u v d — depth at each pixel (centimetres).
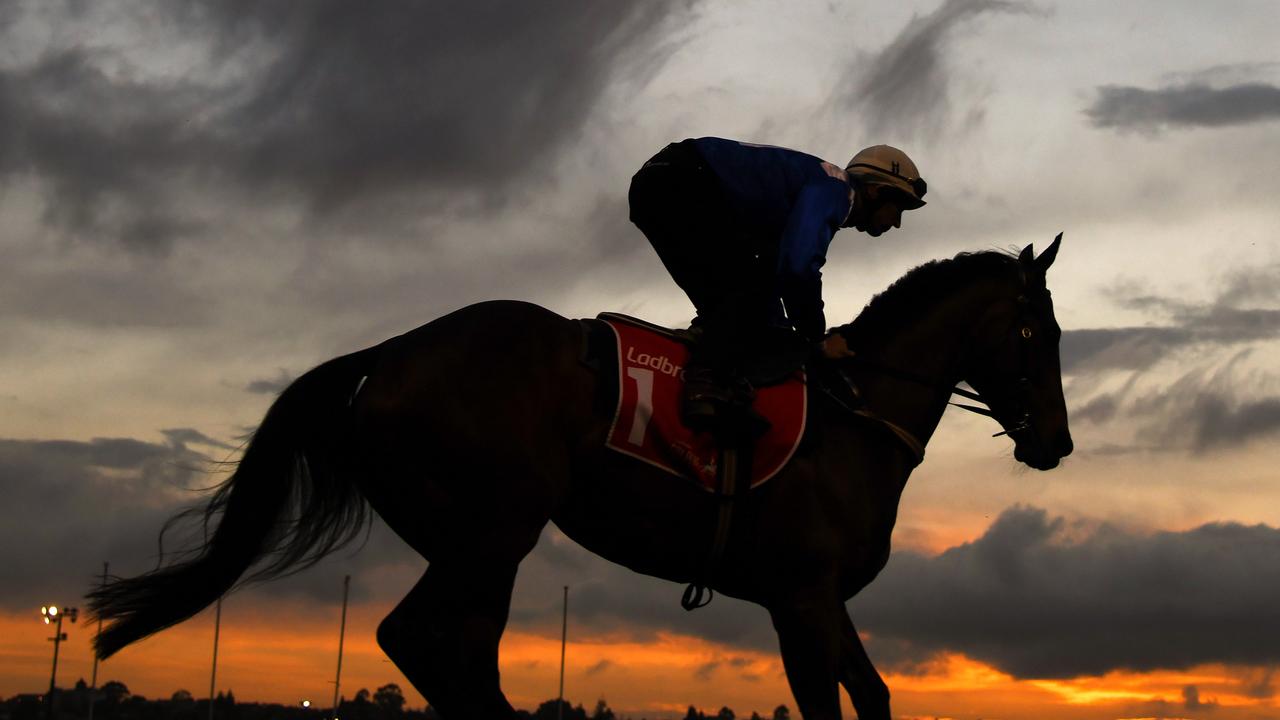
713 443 428
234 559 404
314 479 413
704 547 434
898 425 484
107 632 401
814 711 434
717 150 461
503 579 398
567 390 411
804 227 443
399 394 398
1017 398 506
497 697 391
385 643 398
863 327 493
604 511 421
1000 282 506
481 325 410
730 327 432
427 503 400
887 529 466
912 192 497
